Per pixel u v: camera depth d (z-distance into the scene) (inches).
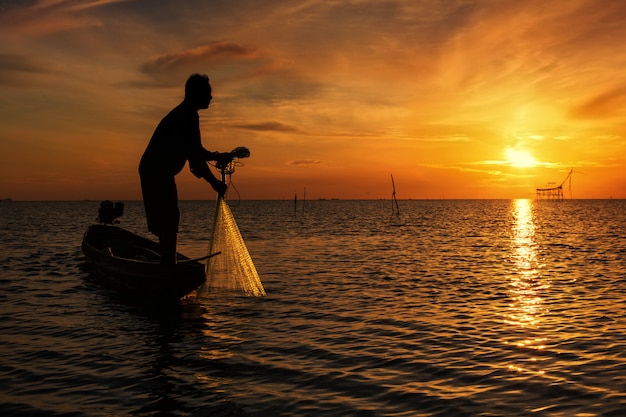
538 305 463.5
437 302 478.3
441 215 3627.0
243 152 439.8
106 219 721.6
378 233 1594.5
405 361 299.1
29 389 255.9
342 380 267.6
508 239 1343.5
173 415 223.6
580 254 944.3
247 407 232.2
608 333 358.9
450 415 221.8
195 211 5064.0
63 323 394.9
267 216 3398.1
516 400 237.9
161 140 403.5
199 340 346.6
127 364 295.0
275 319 407.5
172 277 432.5
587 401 234.8
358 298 497.4
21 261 789.9
